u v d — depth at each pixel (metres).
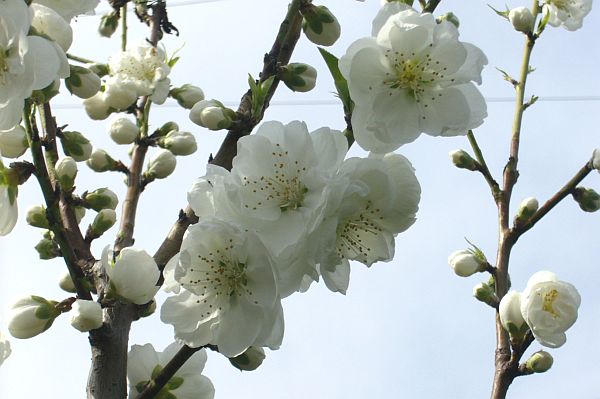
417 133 0.65
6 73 0.62
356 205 0.61
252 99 0.68
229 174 0.62
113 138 0.79
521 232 0.81
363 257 0.62
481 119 0.65
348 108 0.64
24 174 0.66
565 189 0.80
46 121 0.69
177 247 0.68
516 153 0.83
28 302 0.66
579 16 0.88
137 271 0.65
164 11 0.86
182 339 0.62
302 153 0.62
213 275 0.62
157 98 0.81
